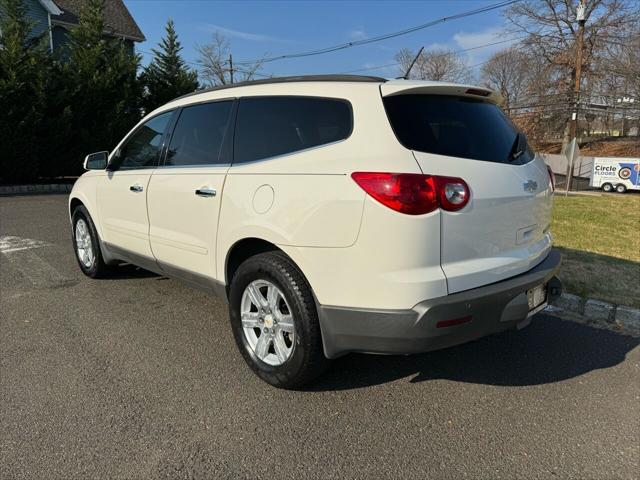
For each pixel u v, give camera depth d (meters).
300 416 2.72
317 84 2.89
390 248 2.38
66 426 2.60
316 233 2.58
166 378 3.12
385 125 2.52
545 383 3.13
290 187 2.71
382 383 3.10
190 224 3.45
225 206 3.10
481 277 2.54
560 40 34.88
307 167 2.68
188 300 4.58
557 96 33.03
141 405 2.81
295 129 2.88
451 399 2.93
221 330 3.89
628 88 33.34
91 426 2.60
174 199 3.58
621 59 32.94
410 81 2.76
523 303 2.69
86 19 16.28
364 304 2.49
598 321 4.20
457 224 2.44
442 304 2.38
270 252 2.91
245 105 3.23
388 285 2.40
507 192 2.67
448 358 3.47
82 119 15.82
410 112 2.59
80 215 5.17
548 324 4.12
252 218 2.90
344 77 2.87
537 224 3.02
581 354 3.56
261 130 3.07
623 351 3.62
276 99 3.04
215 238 3.23
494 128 2.90
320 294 2.63
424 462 2.35
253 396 2.92
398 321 2.41
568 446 2.49
